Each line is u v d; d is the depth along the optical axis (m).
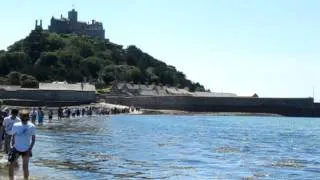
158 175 24.55
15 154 19.25
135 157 33.19
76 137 51.41
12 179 19.20
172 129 79.12
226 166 29.52
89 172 24.64
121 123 94.75
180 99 198.25
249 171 27.31
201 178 23.95
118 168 26.77
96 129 69.25
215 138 59.09
